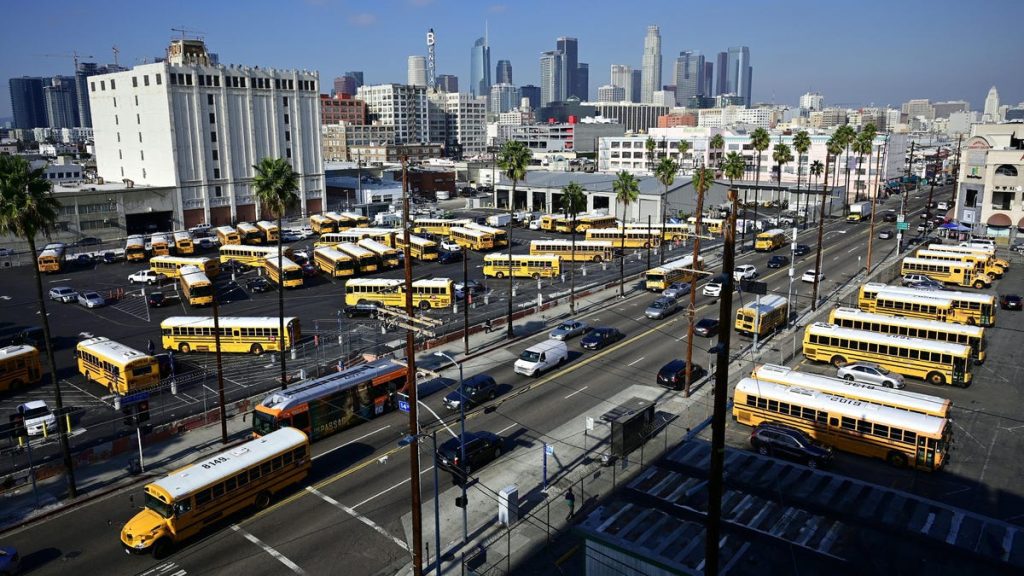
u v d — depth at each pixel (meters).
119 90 131.38
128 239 106.69
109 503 36.31
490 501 35.72
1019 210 106.25
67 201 112.19
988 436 42.28
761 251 106.88
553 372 54.81
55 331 68.00
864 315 59.28
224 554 31.30
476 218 140.38
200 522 32.22
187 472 33.28
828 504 34.69
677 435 43.31
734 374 54.28
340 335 62.31
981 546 30.70
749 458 40.12
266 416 41.34
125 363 49.91
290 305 78.06
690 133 196.25
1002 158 106.56
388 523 33.75
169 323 61.59
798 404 42.16
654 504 34.84
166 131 123.44
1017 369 54.03
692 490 36.22
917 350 51.72
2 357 52.00
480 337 64.06
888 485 36.69
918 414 39.38
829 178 173.25
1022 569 28.92
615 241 108.50
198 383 53.84
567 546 31.56
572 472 38.56
